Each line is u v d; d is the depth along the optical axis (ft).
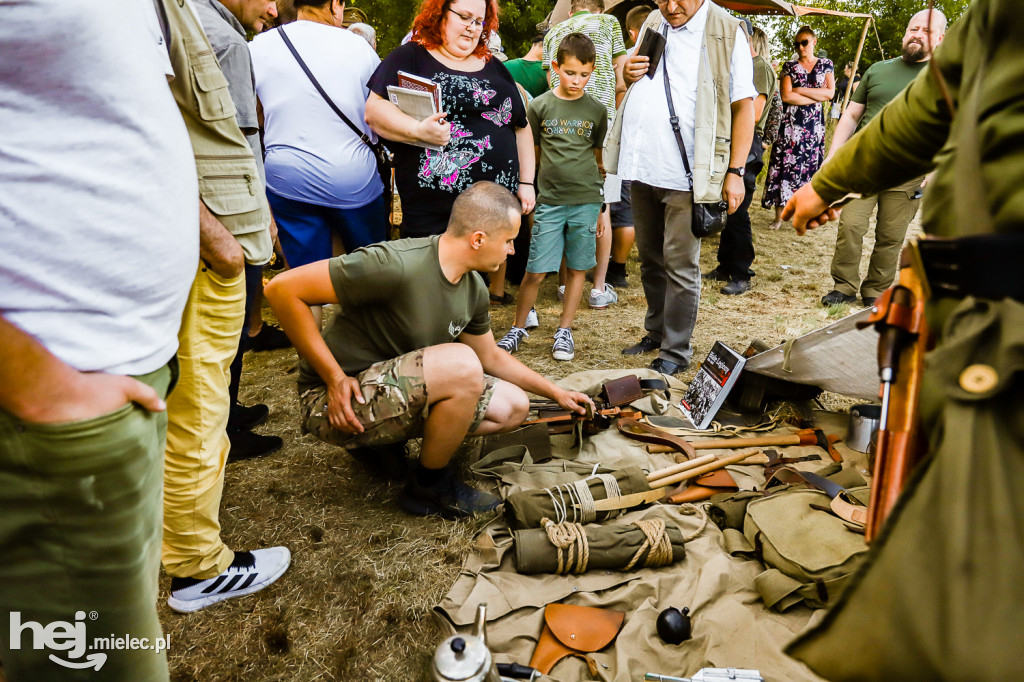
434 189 10.77
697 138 11.05
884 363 2.85
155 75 3.57
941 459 2.29
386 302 7.63
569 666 6.04
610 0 19.04
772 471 8.83
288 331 7.49
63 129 3.15
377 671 6.13
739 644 6.15
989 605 2.06
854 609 2.38
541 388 9.13
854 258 16.42
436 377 7.40
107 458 3.37
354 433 7.79
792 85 22.52
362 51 10.62
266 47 10.23
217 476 6.43
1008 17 2.39
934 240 2.55
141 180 3.46
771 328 15.03
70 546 3.49
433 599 6.88
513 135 11.16
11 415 3.11
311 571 7.32
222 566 6.82
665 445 9.61
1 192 3.08
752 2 20.47
